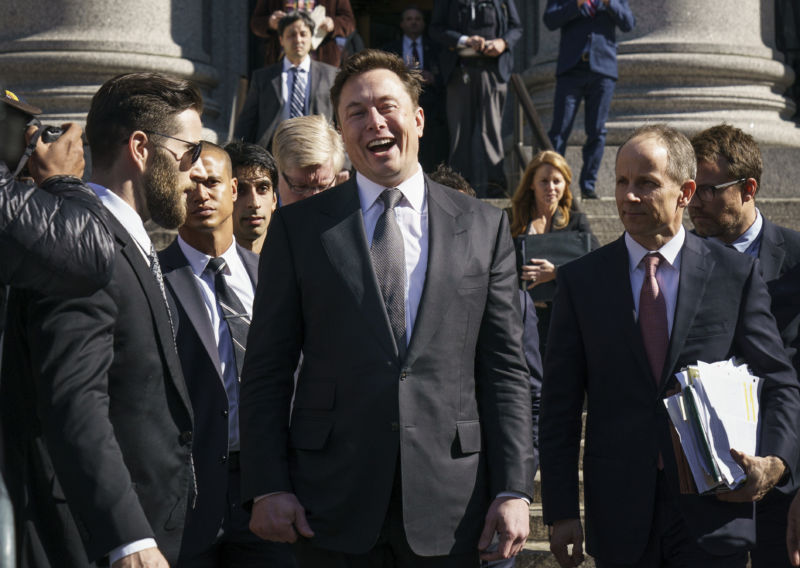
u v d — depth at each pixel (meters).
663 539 2.88
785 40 9.49
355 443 2.50
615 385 2.93
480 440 2.60
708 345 2.89
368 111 2.62
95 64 8.35
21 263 1.89
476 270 2.62
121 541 1.98
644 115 8.68
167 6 8.86
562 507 2.97
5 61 8.35
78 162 2.26
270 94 6.34
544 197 5.30
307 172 3.82
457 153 7.86
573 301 3.03
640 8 8.80
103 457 2.00
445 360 2.54
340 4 7.78
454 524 2.51
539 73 9.30
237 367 3.21
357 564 2.52
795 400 2.88
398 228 2.63
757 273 3.00
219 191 3.27
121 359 2.23
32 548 2.04
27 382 2.08
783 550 3.32
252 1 10.24
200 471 3.01
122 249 2.27
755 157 3.36
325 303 2.56
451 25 7.78
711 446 2.72
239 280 3.38
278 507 2.50
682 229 3.03
